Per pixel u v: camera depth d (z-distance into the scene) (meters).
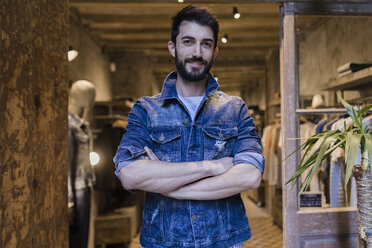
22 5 1.02
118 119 4.83
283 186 2.10
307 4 2.12
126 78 6.36
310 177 1.27
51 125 1.22
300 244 2.05
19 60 1.00
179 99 1.25
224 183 1.14
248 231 1.27
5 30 0.93
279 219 5.14
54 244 1.23
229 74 9.01
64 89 1.35
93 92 3.10
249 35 5.66
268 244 4.39
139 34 5.22
